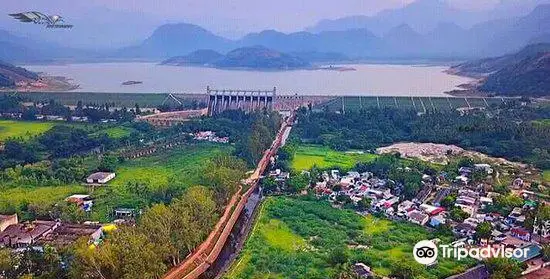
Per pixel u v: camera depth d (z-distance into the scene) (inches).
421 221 7657.5
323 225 7647.6
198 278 6220.5
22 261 5772.6
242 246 7091.5
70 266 5551.2
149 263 5369.1
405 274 5841.5
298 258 6471.5
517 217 7613.2
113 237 5782.5
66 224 7564.0
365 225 7623.0
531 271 5994.1
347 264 6092.5
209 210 7175.2
